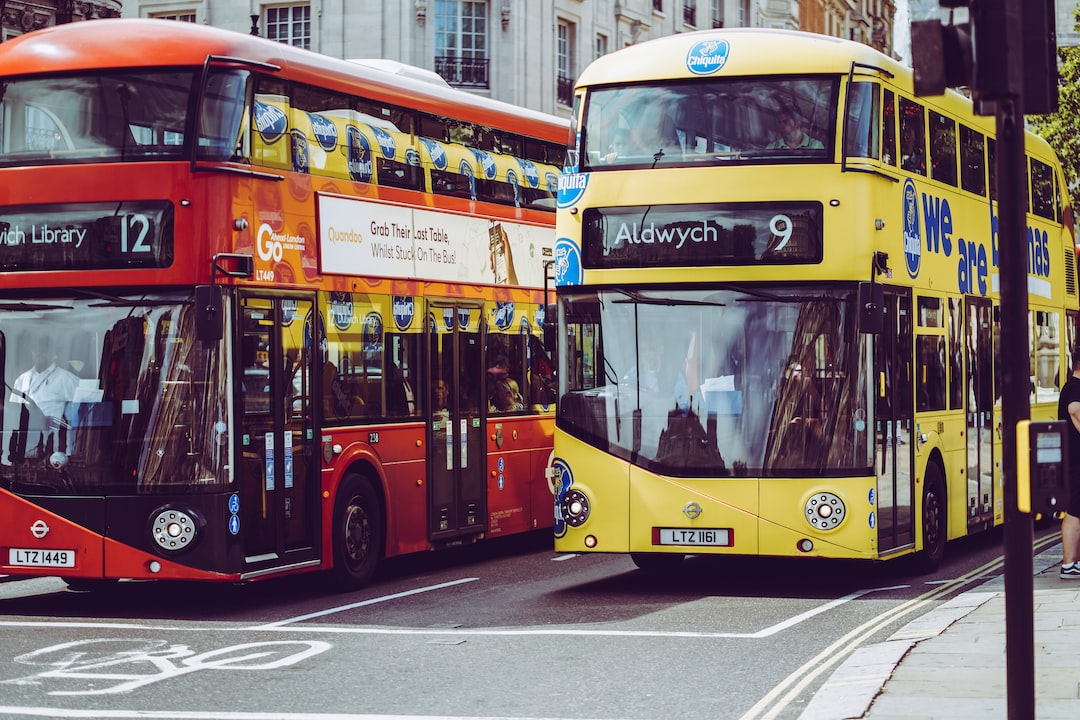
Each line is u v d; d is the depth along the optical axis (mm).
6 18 37688
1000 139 7938
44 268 15680
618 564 21062
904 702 10047
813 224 16469
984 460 21594
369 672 12156
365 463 18156
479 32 50625
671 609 15961
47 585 19234
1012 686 7938
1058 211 26562
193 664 12562
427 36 49438
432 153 19766
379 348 18344
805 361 16422
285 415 16406
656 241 16797
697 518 16531
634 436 16781
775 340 16484
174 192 15461
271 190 16328
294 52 17141
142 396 15477
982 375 21609
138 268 15477
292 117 16828
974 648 12289
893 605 16016
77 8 39688
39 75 15844
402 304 18875
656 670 12172
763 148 16672
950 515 19750
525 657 12859
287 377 16469
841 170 16516
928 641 12742
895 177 17547
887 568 19734
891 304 17297
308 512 16844
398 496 18719
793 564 20719
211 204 15500
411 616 15648
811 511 16297
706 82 16922
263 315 16078
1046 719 9500
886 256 17000
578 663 12531
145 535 15367
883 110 17203
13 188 15797
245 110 16000
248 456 15742
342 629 14656
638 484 16719
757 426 16469
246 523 15664
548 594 17516
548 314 17594
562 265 17188
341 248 17594
